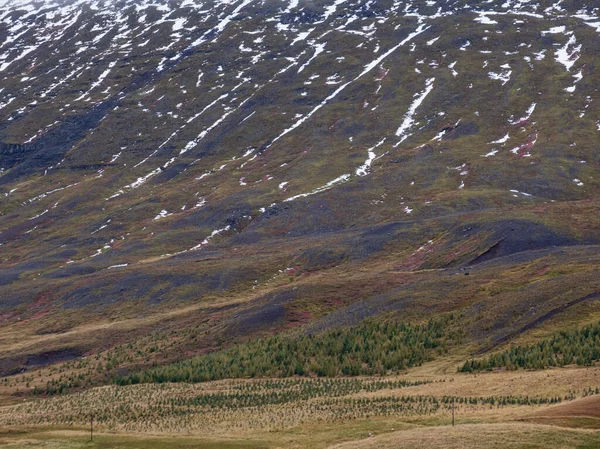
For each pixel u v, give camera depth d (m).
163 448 93.44
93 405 135.88
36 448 97.69
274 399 125.69
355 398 119.12
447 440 76.19
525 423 81.38
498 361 133.62
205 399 130.25
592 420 82.06
